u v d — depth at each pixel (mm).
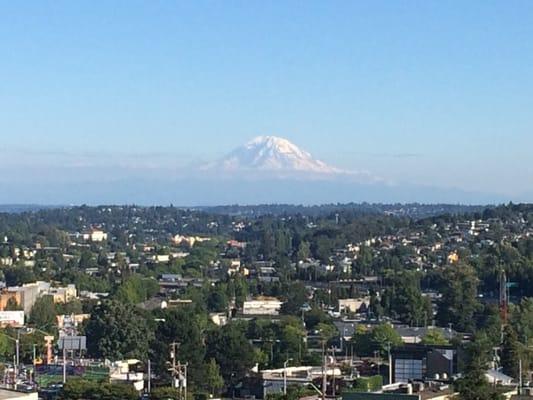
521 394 167125
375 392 160000
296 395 184500
